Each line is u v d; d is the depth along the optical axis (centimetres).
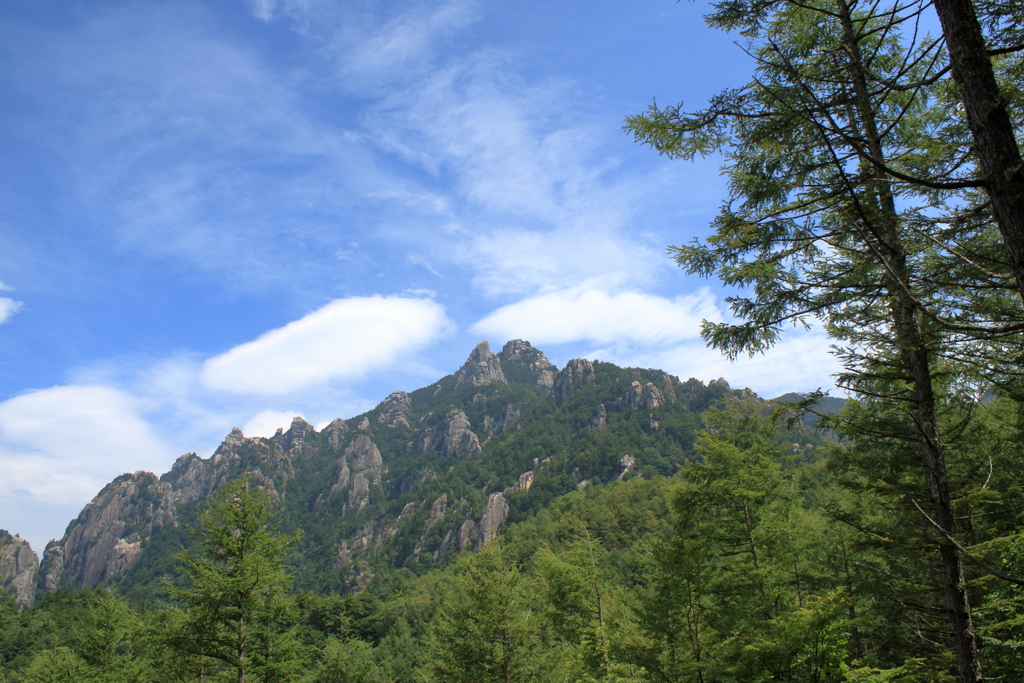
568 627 2486
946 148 884
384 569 16375
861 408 1248
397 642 6234
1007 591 1158
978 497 994
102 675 3025
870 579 1304
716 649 1395
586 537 2630
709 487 1869
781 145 876
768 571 1673
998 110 512
